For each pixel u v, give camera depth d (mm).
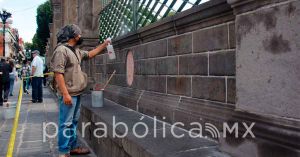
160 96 4789
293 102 2211
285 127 2293
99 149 5340
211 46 3529
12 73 17875
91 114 5906
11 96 17906
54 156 5660
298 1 2141
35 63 13648
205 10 3459
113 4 7957
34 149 6125
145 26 5062
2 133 7562
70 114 4969
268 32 2408
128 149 3717
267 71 2428
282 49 2283
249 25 2611
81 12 9750
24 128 8062
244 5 2646
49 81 24719
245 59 2672
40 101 13922
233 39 3170
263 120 2490
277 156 2299
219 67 3402
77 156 5496
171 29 4336
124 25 6922
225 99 3326
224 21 3299
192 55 3910
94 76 9359
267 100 2439
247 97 2664
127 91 6332
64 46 4930
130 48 6188
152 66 5109
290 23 2209
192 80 3924
